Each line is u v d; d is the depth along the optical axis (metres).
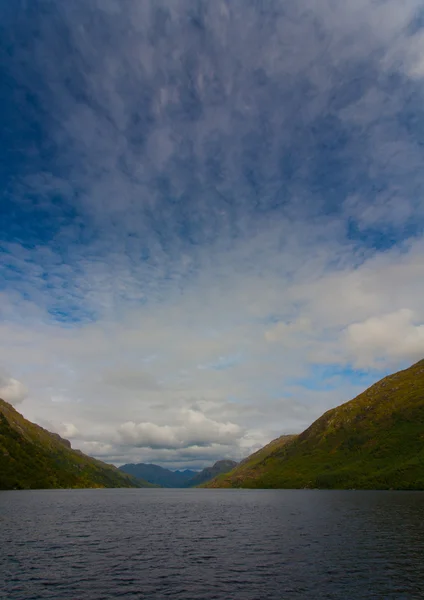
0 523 100.19
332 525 98.94
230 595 41.72
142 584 45.97
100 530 92.56
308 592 42.47
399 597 40.41
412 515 119.56
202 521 115.25
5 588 43.84
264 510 151.50
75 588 44.19
